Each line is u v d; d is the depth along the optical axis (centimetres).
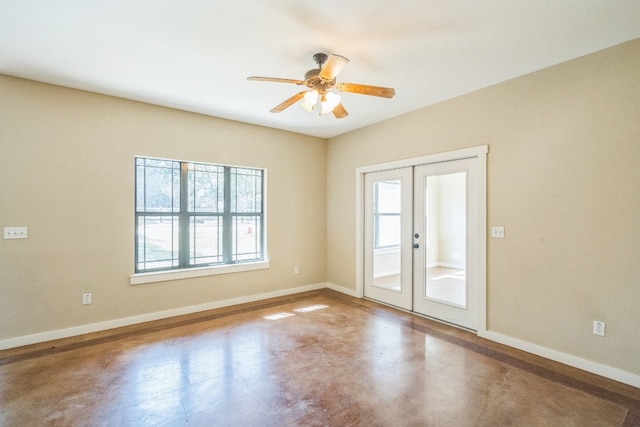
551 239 270
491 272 310
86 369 252
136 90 325
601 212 243
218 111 391
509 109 296
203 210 414
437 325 351
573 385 229
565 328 262
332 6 193
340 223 502
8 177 289
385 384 232
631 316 230
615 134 237
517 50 245
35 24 210
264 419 193
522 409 203
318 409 203
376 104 362
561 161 264
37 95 302
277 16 203
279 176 475
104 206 336
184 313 388
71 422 190
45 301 306
